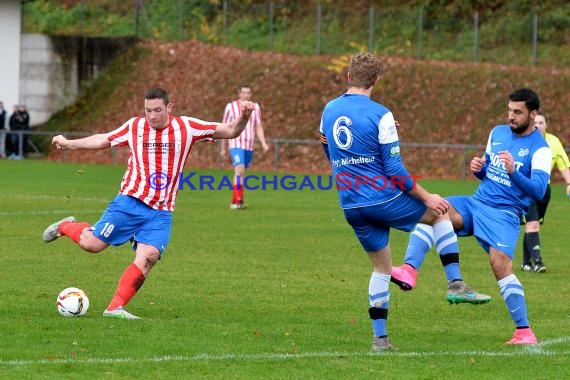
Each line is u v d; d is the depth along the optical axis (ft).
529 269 121.49
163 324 81.66
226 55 375.66
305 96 351.87
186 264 119.24
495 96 329.31
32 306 88.89
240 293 99.45
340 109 71.31
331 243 141.18
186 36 395.14
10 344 72.79
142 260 84.84
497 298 99.76
